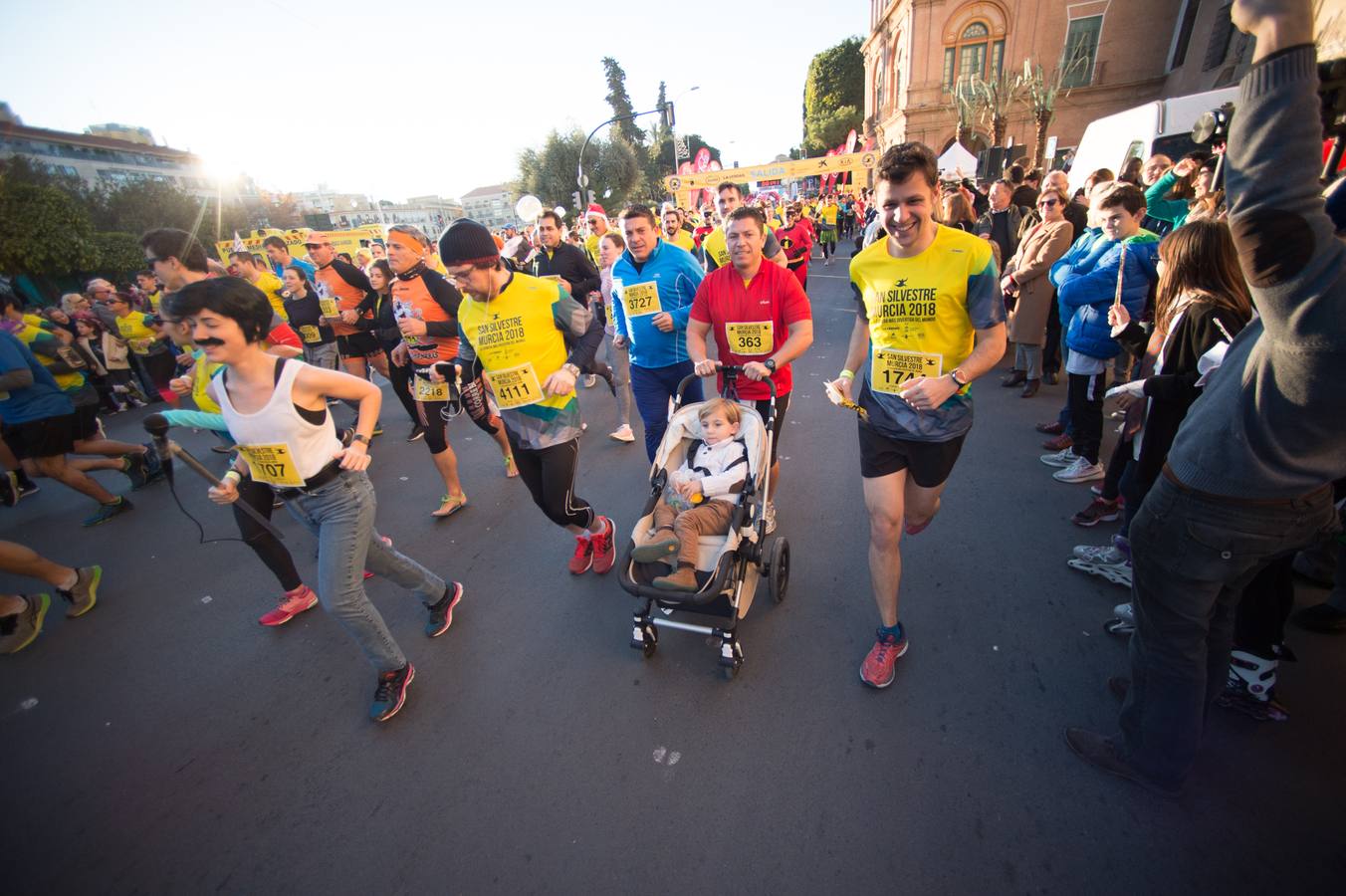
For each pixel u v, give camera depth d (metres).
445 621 3.28
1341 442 1.38
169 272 3.27
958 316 2.24
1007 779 2.14
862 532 3.85
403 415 7.40
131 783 2.58
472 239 2.78
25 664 3.44
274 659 3.26
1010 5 27.53
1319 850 1.81
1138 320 3.55
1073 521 3.64
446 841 2.16
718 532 2.77
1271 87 1.14
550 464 3.15
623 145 44.78
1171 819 1.94
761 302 3.17
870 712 2.49
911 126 30.56
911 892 1.83
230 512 5.24
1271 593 2.10
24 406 4.62
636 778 2.32
